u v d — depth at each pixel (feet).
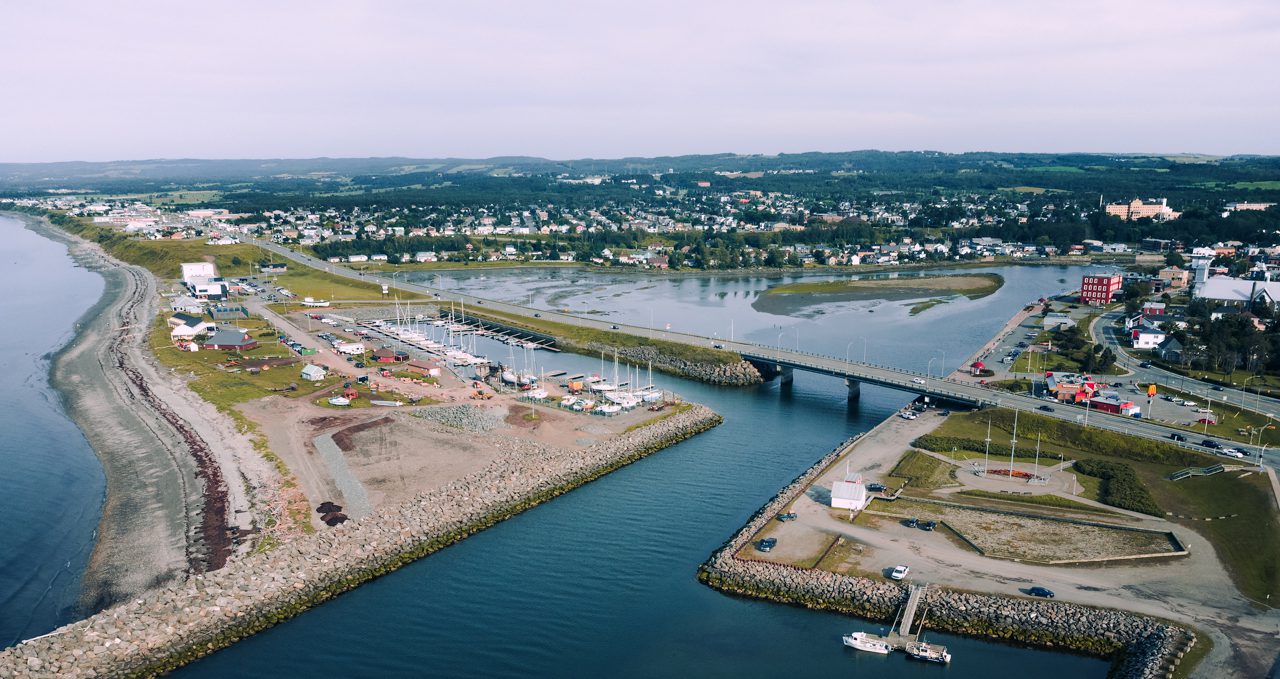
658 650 316.19
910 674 300.40
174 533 397.19
